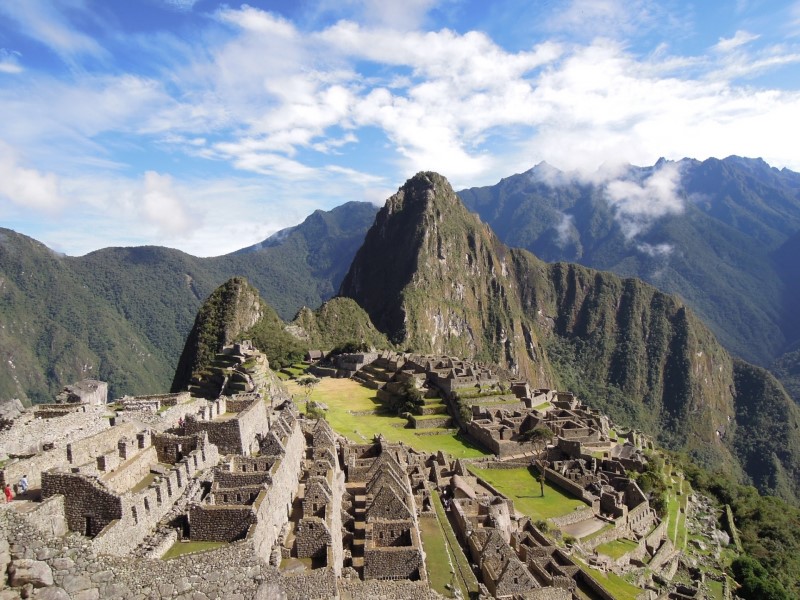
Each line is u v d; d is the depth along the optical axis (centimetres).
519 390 13250
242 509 2656
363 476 5128
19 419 3628
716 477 13712
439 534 4700
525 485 8481
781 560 10156
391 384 13488
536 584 4231
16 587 1714
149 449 3272
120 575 1906
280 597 2284
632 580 6219
